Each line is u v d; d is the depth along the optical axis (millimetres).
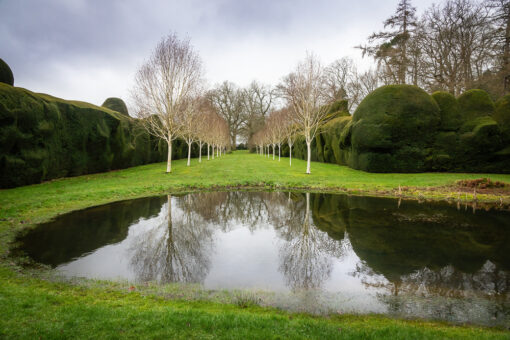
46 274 5438
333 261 6258
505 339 3307
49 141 15648
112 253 6680
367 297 4660
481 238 7594
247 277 5449
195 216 10477
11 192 12141
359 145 21594
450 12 27219
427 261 6148
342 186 15859
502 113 19156
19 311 3691
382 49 31688
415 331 3451
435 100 20375
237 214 10805
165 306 4148
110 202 12500
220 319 3578
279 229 8859
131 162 25844
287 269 5840
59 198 11609
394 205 11727
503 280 5223
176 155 39031
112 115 21484
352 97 44688
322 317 4012
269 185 16984
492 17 24016
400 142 19969
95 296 4523
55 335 3096
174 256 6578
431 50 28562
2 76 15812
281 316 3824
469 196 12719
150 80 21047
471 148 19141
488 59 25562
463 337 3338
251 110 66125
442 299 4574
